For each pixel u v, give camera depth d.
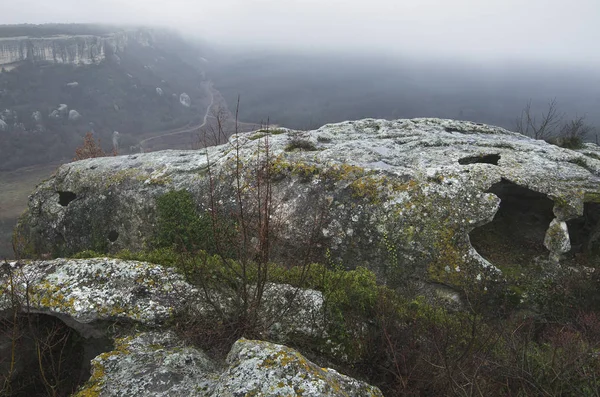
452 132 14.80
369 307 7.15
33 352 6.54
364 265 10.18
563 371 5.74
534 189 10.32
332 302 6.78
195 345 5.73
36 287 6.53
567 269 9.80
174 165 13.06
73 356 6.71
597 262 10.11
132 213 12.53
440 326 6.92
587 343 6.63
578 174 10.80
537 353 6.70
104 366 5.00
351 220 10.43
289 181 11.20
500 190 12.12
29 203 14.45
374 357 6.45
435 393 5.58
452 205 10.09
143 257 7.72
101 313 6.23
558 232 10.02
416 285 9.77
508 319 8.73
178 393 4.46
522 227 11.68
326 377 4.55
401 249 9.96
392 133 13.86
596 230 10.70
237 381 4.36
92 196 13.34
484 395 5.20
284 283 7.18
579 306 8.83
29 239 14.14
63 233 13.59
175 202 11.79
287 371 4.43
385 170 10.93
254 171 11.45
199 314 6.08
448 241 9.80
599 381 5.66
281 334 6.23
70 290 6.51
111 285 6.65
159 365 4.94
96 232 13.09
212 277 6.91
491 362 5.73
